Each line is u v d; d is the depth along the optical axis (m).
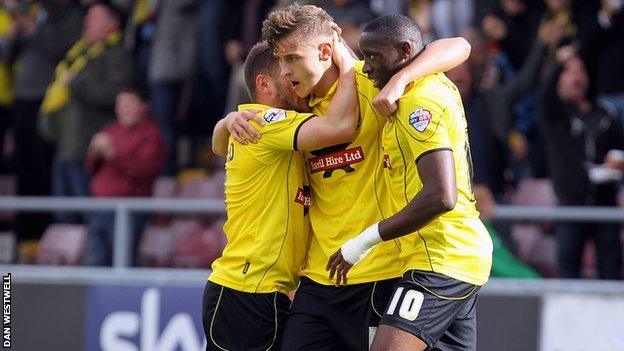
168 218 22.52
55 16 24.75
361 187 12.14
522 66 23.34
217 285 12.71
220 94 23.80
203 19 23.59
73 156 22.78
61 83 23.23
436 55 11.61
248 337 12.60
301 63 11.77
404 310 11.55
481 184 20.25
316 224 12.48
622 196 21.52
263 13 23.23
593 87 21.08
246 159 12.40
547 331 17.69
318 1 21.78
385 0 23.16
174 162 24.25
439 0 23.03
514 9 23.53
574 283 17.84
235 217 12.65
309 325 12.51
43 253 23.09
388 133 11.64
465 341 12.15
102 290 18.55
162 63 23.83
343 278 11.67
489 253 11.90
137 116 22.05
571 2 22.08
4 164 26.91
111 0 24.36
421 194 11.13
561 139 20.67
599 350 17.69
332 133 11.77
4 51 26.36
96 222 21.00
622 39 21.86
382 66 11.55
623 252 20.95
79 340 18.52
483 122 20.72
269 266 12.47
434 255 11.67
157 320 18.38
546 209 18.52
